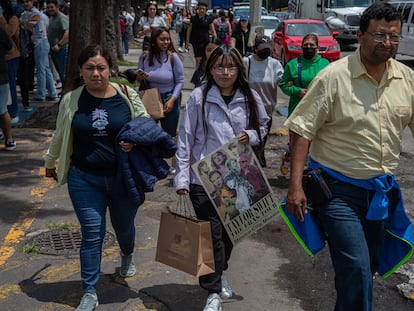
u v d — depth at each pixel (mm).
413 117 3119
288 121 3148
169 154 3785
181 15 42656
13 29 8992
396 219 3244
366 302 3018
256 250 4953
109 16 16656
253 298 4102
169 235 3635
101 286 4207
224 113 3715
